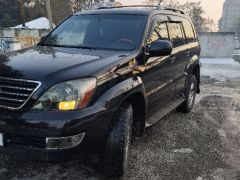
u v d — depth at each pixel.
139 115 4.76
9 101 3.55
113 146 3.91
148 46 4.77
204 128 6.41
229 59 22.55
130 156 4.93
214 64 18.98
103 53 4.46
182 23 6.69
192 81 7.24
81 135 3.55
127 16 5.25
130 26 5.04
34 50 4.63
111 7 5.86
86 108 3.55
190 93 7.27
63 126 3.42
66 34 5.26
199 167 4.72
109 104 3.75
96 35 5.02
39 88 3.50
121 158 3.97
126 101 4.27
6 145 3.57
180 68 6.31
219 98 9.11
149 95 4.89
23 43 20.92
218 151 5.31
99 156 4.01
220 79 12.91
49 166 4.51
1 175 4.25
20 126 3.45
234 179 4.43
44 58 4.09
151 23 5.19
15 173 4.31
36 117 3.43
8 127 3.48
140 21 5.12
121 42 4.81
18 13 56.16
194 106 8.08
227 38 23.09
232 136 6.04
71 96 3.51
